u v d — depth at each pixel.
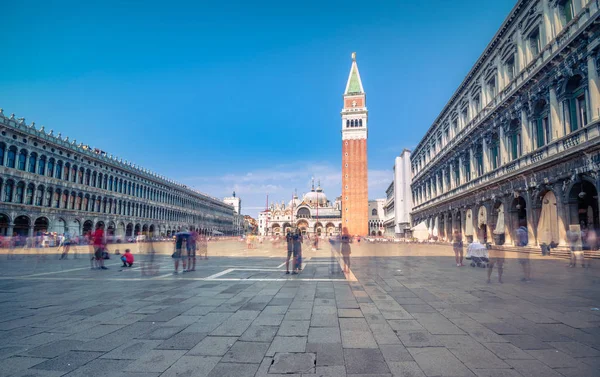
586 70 22.78
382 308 8.91
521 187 30.12
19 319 7.80
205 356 5.57
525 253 24.94
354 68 124.25
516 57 31.94
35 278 14.66
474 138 41.53
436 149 59.19
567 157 23.64
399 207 85.50
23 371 4.96
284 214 165.75
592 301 9.68
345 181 113.00
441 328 7.12
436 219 58.12
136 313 8.36
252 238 56.44
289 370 5.02
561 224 24.72
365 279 14.21
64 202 57.56
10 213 47.34
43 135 53.41
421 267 19.08
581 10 22.81
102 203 66.81
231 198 178.62
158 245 50.59
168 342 6.23
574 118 24.58
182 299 10.04
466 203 43.75
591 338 6.46
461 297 10.32
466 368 5.09
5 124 46.78
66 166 58.59
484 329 7.04
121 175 73.12
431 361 5.36
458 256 20.20
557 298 10.12
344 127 116.06
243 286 12.42
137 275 15.69
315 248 44.69
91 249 21.56
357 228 110.00
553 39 26.05
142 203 80.62
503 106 33.56
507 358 5.48
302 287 12.20
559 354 5.64
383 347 6.00
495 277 14.72
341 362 5.33
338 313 8.38
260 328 7.12
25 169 50.50
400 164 86.75
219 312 8.48
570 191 24.03
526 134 29.94
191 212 109.62
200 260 24.73
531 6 29.25
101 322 7.55
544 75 27.05
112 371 4.98
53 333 6.77
